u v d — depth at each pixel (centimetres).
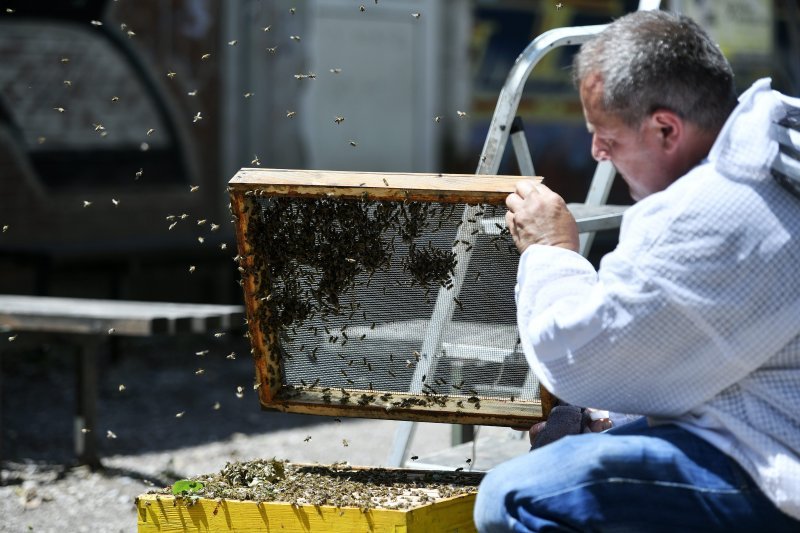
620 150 515
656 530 494
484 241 596
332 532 566
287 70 2262
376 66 2606
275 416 1432
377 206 597
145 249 1795
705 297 471
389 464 804
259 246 614
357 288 623
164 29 2106
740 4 1594
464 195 566
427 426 1341
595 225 738
